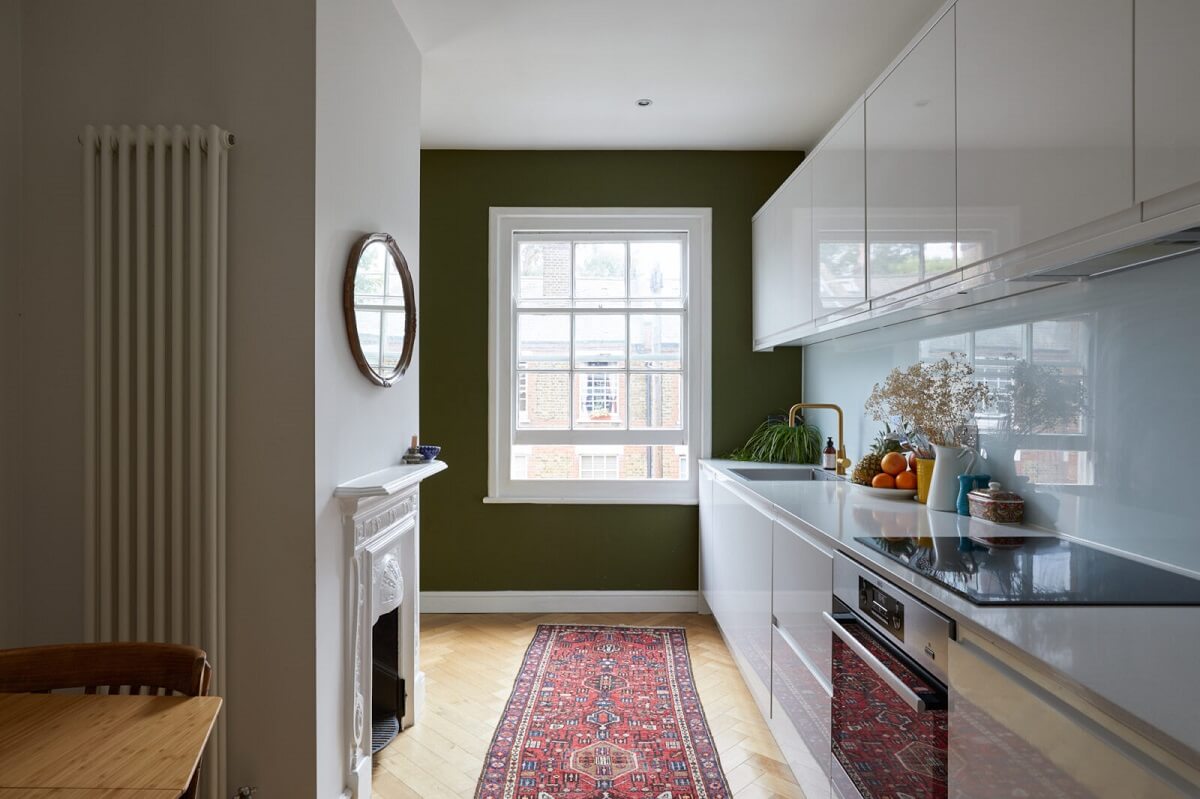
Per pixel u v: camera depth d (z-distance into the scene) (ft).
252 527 6.40
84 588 6.35
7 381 6.44
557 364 14.17
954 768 4.16
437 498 13.89
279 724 6.37
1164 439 5.08
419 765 8.01
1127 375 5.44
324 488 6.59
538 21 8.98
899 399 8.45
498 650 11.73
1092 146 4.35
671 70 10.39
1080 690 3.02
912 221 6.82
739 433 13.92
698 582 13.93
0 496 6.38
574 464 14.14
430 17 8.86
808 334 10.74
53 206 6.56
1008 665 3.67
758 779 7.71
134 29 6.52
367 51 7.75
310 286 6.42
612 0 8.50
